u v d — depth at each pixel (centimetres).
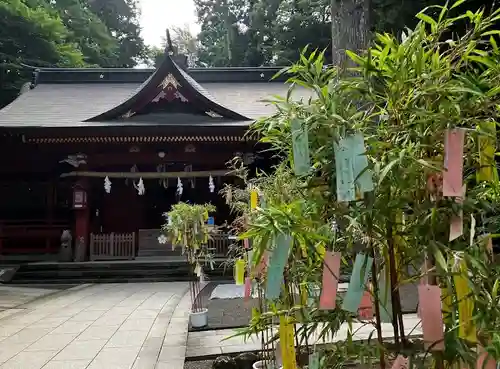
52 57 2502
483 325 158
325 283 173
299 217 173
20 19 2328
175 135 1407
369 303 194
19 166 1558
